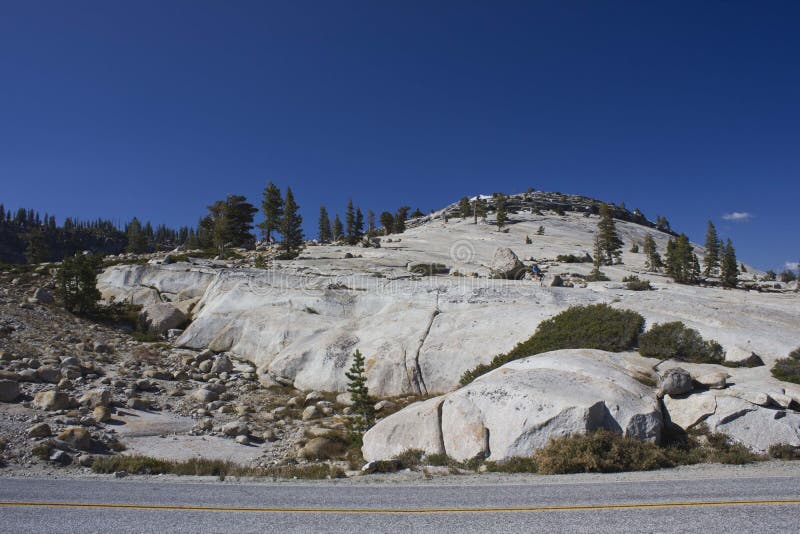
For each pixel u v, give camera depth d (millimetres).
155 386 22531
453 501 9188
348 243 92500
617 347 20031
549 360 16594
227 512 8602
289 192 70062
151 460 13242
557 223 129000
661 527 7395
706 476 10852
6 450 13102
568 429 12742
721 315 21266
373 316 28406
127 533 7477
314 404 22234
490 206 163000
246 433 17984
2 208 198875
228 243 76000
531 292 27781
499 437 13281
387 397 22312
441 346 23734
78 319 33344
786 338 18594
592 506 8555
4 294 34875
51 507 8859
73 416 16734
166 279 40125
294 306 31203
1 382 17203
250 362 28891
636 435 12844
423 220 172625
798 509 8156
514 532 7316
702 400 14258
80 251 36500
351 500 9414
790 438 13031
